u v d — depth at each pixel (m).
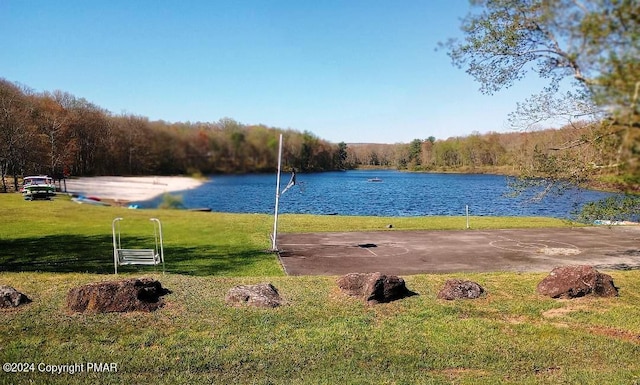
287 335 8.18
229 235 23.20
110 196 33.25
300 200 55.75
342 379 6.59
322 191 68.19
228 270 15.70
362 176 114.12
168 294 9.92
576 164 11.23
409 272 15.88
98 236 22.02
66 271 14.67
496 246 21.03
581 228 27.00
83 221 27.00
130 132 27.73
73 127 37.28
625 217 11.80
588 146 10.60
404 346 7.83
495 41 9.20
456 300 10.40
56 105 47.41
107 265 15.80
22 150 47.25
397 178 106.56
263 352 7.46
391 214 43.31
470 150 109.25
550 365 7.22
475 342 8.05
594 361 7.38
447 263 17.39
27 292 9.71
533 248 20.61
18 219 27.12
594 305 10.19
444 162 122.06
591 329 8.78
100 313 8.70
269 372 6.80
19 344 7.37
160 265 16.19
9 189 48.78
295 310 9.41
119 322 8.38
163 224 26.33
